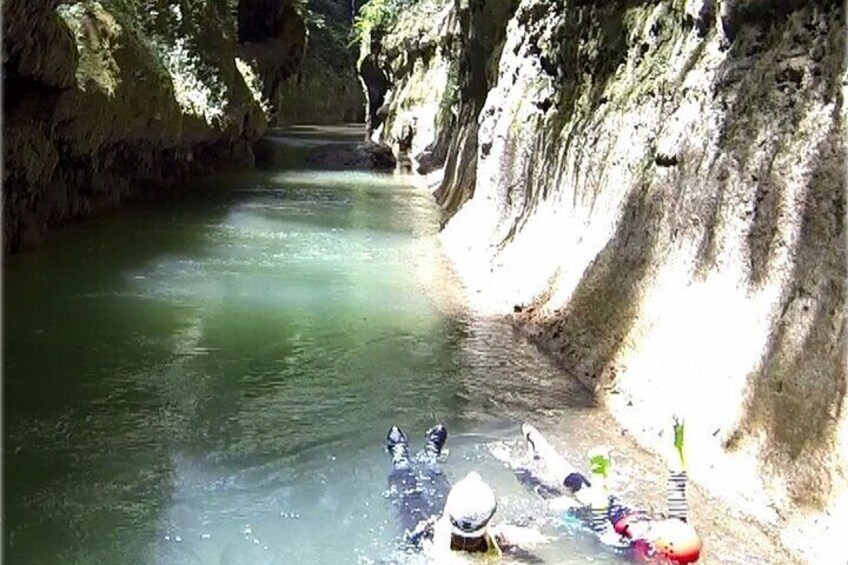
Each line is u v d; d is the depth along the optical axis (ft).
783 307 16.99
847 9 18.19
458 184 51.93
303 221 48.47
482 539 14.47
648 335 21.02
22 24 29.76
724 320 18.44
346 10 162.81
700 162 21.33
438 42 80.79
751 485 15.75
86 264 35.01
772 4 20.62
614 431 19.53
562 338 24.81
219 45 65.57
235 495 16.55
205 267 35.45
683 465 15.35
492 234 37.06
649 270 22.25
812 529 14.28
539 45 37.14
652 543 14.25
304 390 21.97
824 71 18.35
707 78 22.34
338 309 29.45
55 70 33.99
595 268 25.05
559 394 21.85
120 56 43.86
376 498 16.49
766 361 16.76
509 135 38.04
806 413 15.47
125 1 49.73
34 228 38.09
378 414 20.51
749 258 18.42
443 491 16.44
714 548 14.62
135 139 48.83
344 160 82.74
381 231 45.80
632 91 27.17
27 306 28.66
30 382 21.88
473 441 19.06
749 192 19.06
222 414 20.34
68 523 15.38
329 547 14.80
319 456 18.26
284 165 79.46
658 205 22.76
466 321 28.30
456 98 65.82
